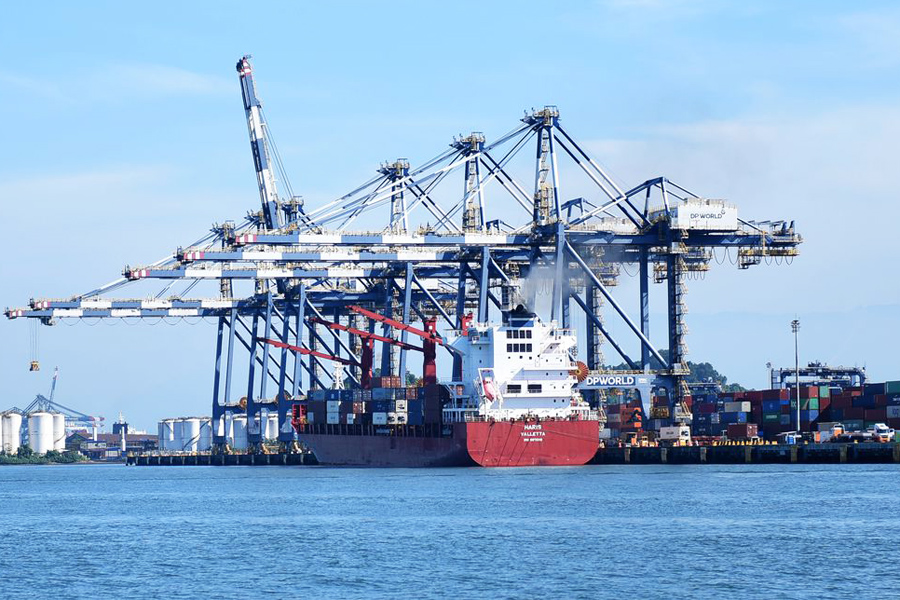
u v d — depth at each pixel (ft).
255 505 648.38
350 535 496.64
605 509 561.84
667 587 376.68
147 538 510.58
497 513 555.69
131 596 381.40
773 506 559.79
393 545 464.65
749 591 369.30
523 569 408.46
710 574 394.11
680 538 465.88
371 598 370.32
